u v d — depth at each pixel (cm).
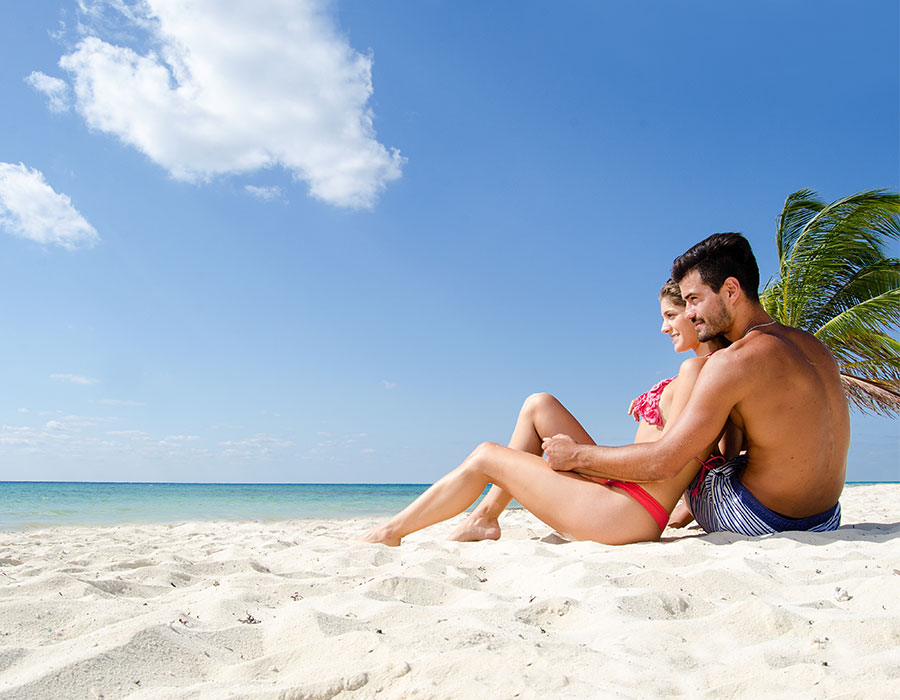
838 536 277
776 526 284
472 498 309
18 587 206
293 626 164
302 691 127
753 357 255
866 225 993
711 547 260
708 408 257
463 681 126
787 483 274
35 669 133
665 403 302
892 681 116
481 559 263
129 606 183
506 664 134
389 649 143
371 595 197
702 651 147
